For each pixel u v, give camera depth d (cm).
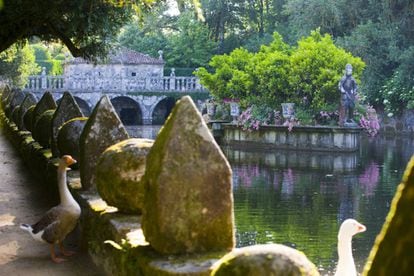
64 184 583
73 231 688
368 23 3972
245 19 5816
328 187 1977
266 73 3138
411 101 3706
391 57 3856
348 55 3091
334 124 2981
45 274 535
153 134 4294
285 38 5122
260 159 2678
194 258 344
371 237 1264
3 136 2141
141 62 5638
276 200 1734
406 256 113
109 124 668
